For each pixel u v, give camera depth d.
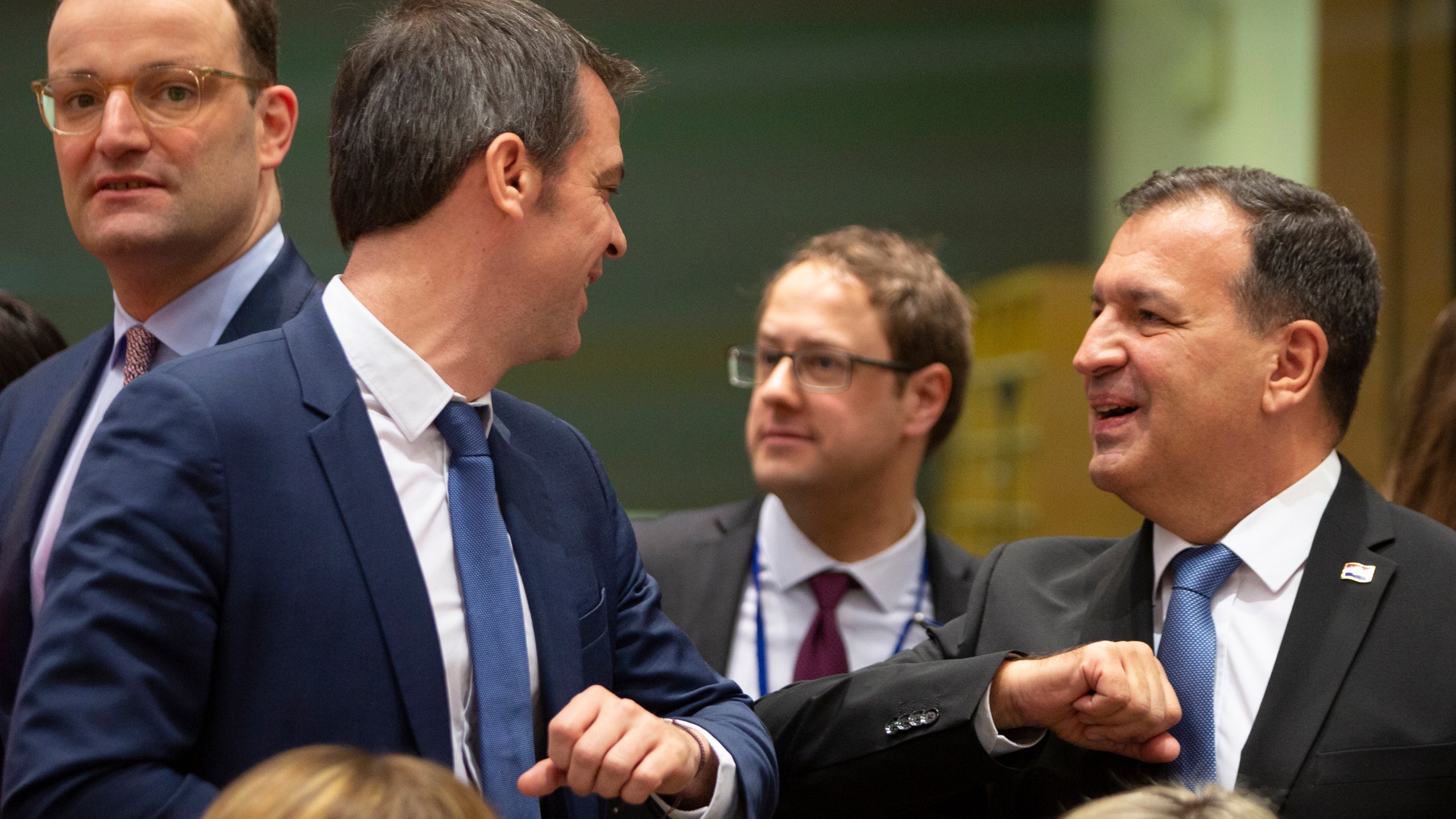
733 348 3.69
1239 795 1.75
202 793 1.51
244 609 1.62
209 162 2.30
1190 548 2.12
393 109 1.79
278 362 1.75
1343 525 2.05
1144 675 1.87
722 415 13.20
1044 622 2.21
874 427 3.30
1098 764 2.05
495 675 1.75
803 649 3.30
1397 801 1.84
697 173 13.38
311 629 1.64
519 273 1.82
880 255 3.45
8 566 2.16
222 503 1.62
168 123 2.27
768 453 3.32
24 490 2.24
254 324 2.39
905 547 3.39
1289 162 8.77
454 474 1.82
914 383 3.37
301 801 1.11
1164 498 2.08
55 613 1.54
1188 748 1.97
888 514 3.37
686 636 2.15
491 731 1.72
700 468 13.09
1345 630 1.96
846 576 3.36
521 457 1.96
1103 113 13.15
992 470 9.62
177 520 1.58
